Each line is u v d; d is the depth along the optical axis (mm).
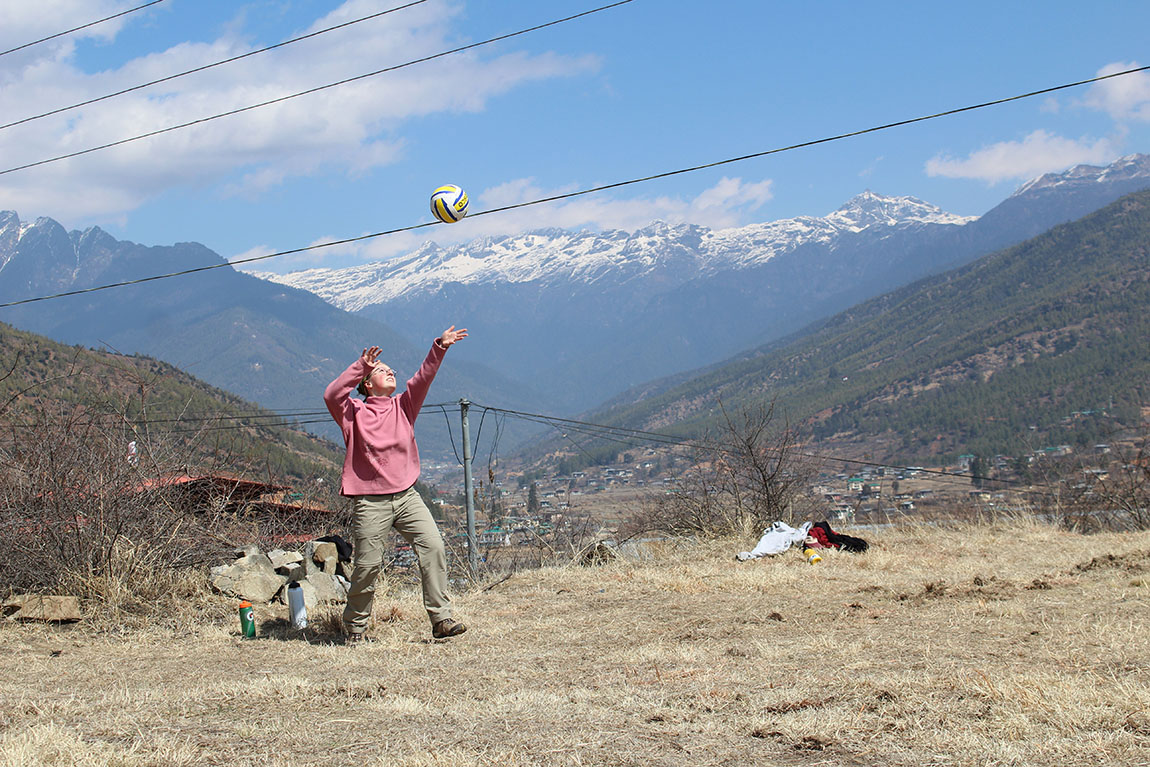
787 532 12508
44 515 8508
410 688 5523
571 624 7785
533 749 4168
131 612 8211
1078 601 7469
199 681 5906
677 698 4992
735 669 5703
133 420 9727
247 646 7215
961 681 4926
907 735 4145
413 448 7379
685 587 9367
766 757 3994
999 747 3910
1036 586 8266
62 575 8398
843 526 15680
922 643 6211
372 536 7219
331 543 9766
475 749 4188
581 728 4480
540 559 13891
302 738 4418
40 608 7941
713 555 12633
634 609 8398
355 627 7367
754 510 15695
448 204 10766
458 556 13414
